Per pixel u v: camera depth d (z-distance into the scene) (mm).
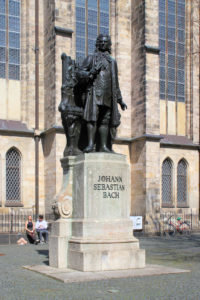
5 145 36625
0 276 14625
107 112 16359
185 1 45438
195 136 44875
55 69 36000
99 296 11086
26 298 10953
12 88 38219
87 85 16281
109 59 16375
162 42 44125
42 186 37625
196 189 44281
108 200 15180
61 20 36500
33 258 20656
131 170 40562
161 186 42500
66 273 14070
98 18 41625
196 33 44719
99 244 14680
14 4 38656
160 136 39219
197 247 26891
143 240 32781
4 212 36094
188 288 12148
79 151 16562
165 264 18266
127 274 13914
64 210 15625
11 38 38438
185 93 45250
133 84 41062
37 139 37656
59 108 16688
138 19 40594
